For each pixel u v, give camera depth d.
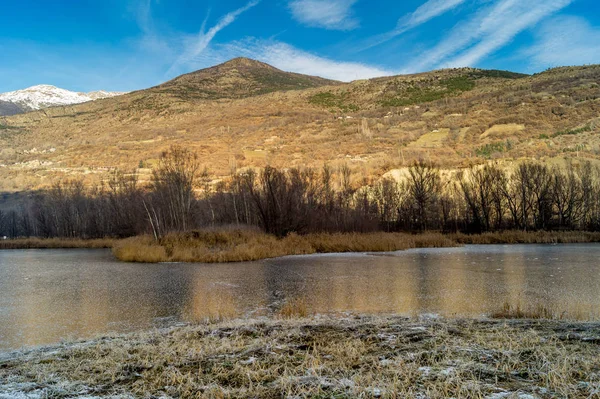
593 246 34.50
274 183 38.56
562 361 5.08
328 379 4.91
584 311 10.68
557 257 25.58
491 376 4.86
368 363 5.54
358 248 32.00
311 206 41.16
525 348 5.83
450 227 49.31
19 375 5.71
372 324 8.20
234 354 6.26
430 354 5.76
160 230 38.25
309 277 18.17
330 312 11.02
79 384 5.18
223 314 10.98
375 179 72.62
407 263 23.28
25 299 14.27
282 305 12.20
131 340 7.75
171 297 13.98
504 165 66.69
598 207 47.03
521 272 18.81
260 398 4.47
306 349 6.38
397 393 4.30
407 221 50.47
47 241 52.47
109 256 34.66
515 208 48.12
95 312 11.82
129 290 15.73
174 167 43.16
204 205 54.12
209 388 4.78
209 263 25.30
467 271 19.45
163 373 5.41
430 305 11.82
